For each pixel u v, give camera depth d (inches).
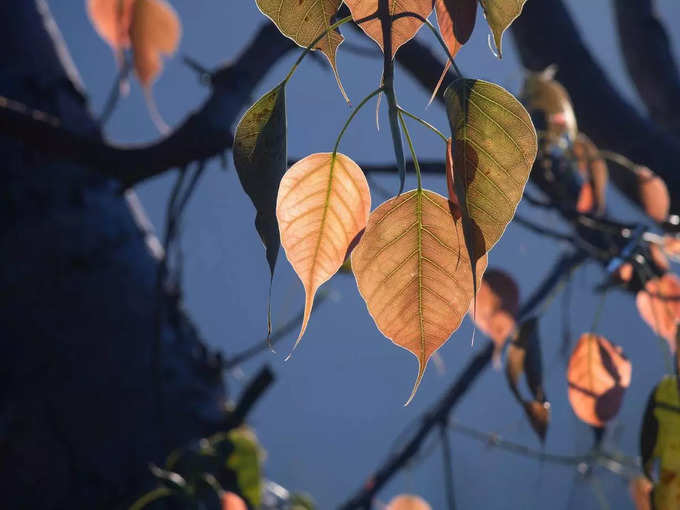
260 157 40.2
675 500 49.5
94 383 61.8
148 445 62.0
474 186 39.8
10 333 60.8
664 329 56.1
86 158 59.3
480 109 39.6
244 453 63.1
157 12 62.8
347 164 41.5
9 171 62.4
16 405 60.0
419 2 39.0
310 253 41.6
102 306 62.9
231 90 62.3
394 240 41.9
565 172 62.6
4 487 58.9
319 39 40.1
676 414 49.7
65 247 62.6
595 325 54.1
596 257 59.4
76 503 60.1
